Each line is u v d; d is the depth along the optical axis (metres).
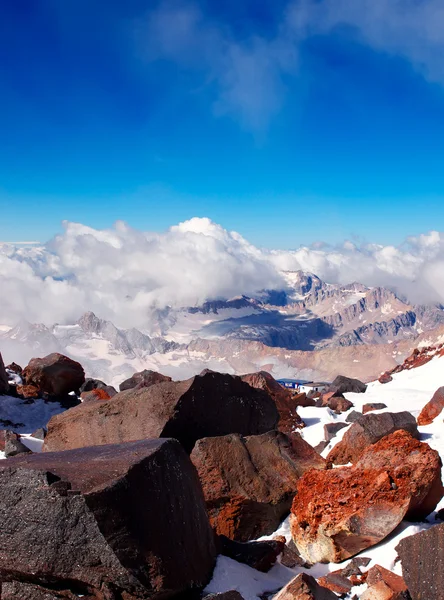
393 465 4.77
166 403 6.47
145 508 3.74
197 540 4.09
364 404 10.98
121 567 3.50
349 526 4.59
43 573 3.54
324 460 5.98
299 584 3.75
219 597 3.70
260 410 7.19
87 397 10.88
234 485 5.44
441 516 4.82
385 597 3.84
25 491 3.61
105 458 4.02
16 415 10.24
